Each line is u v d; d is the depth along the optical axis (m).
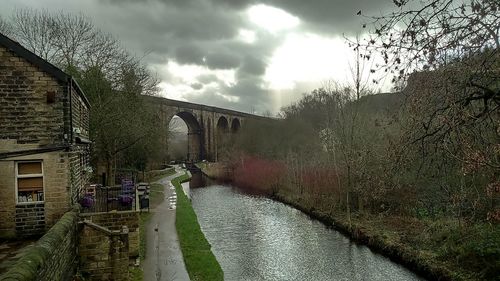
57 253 10.57
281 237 26.52
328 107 42.12
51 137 15.03
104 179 39.47
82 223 14.43
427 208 24.64
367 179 25.45
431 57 7.56
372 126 29.11
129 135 38.47
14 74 14.80
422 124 8.16
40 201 14.97
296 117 71.50
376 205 29.64
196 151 95.75
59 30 37.12
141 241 21.59
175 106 76.88
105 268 14.42
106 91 36.41
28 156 14.87
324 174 35.28
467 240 17.33
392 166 9.59
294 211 36.00
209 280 16.09
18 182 14.87
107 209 18.56
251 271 19.86
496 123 7.60
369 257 21.62
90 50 37.72
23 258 8.26
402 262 19.78
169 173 70.25
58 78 15.11
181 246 20.73
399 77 8.09
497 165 7.40
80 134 19.08
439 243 19.58
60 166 15.10
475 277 15.51
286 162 48.91
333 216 30.11
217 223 31.12
